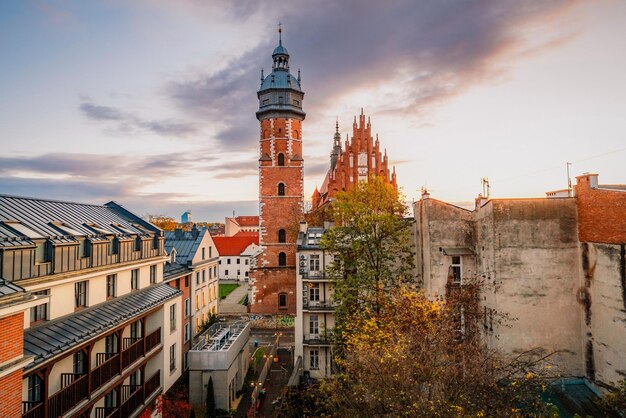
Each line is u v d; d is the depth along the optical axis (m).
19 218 18.41
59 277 18.19
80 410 17.48
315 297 32.62
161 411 25.86
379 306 23.83
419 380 14.82
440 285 25.14
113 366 20.48
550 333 22.25
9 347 11.88
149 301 24.95
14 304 11.80
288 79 55.91
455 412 12.70
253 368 36.41
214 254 44.19
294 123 55.88
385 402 14.12
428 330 17.58
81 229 21.47
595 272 21.25
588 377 21.66
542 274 22.44
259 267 53.53
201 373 29.30
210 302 42.72
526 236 22.61
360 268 26.33
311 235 35.72
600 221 20.94
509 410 14.18
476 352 16.31
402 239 26.56
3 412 11.73
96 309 21.03
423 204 26.73
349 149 58.69
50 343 16.06
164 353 27.11
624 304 19.31
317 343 31.52
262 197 54.53
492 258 22.75
